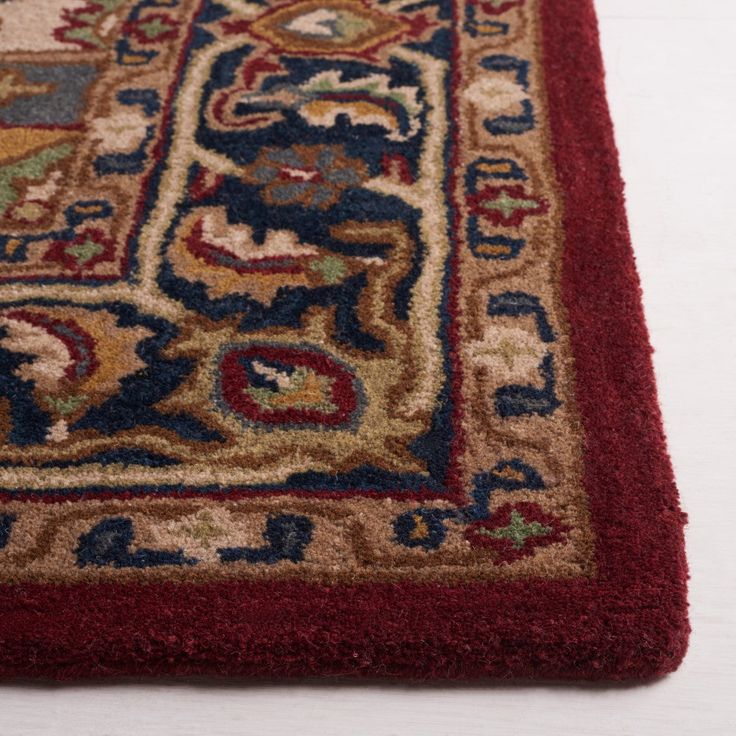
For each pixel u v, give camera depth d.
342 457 1.27
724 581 1.17
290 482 1.25
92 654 1.12
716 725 1.08
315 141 1.70
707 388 1.36
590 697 1.10
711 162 1.66
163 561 1.18
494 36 1.89
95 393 1.35
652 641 1.10
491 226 1.54
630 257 1.49
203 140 1.71
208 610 1.14
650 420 1.29
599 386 1.33
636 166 1.65
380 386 1.34
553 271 1.47
